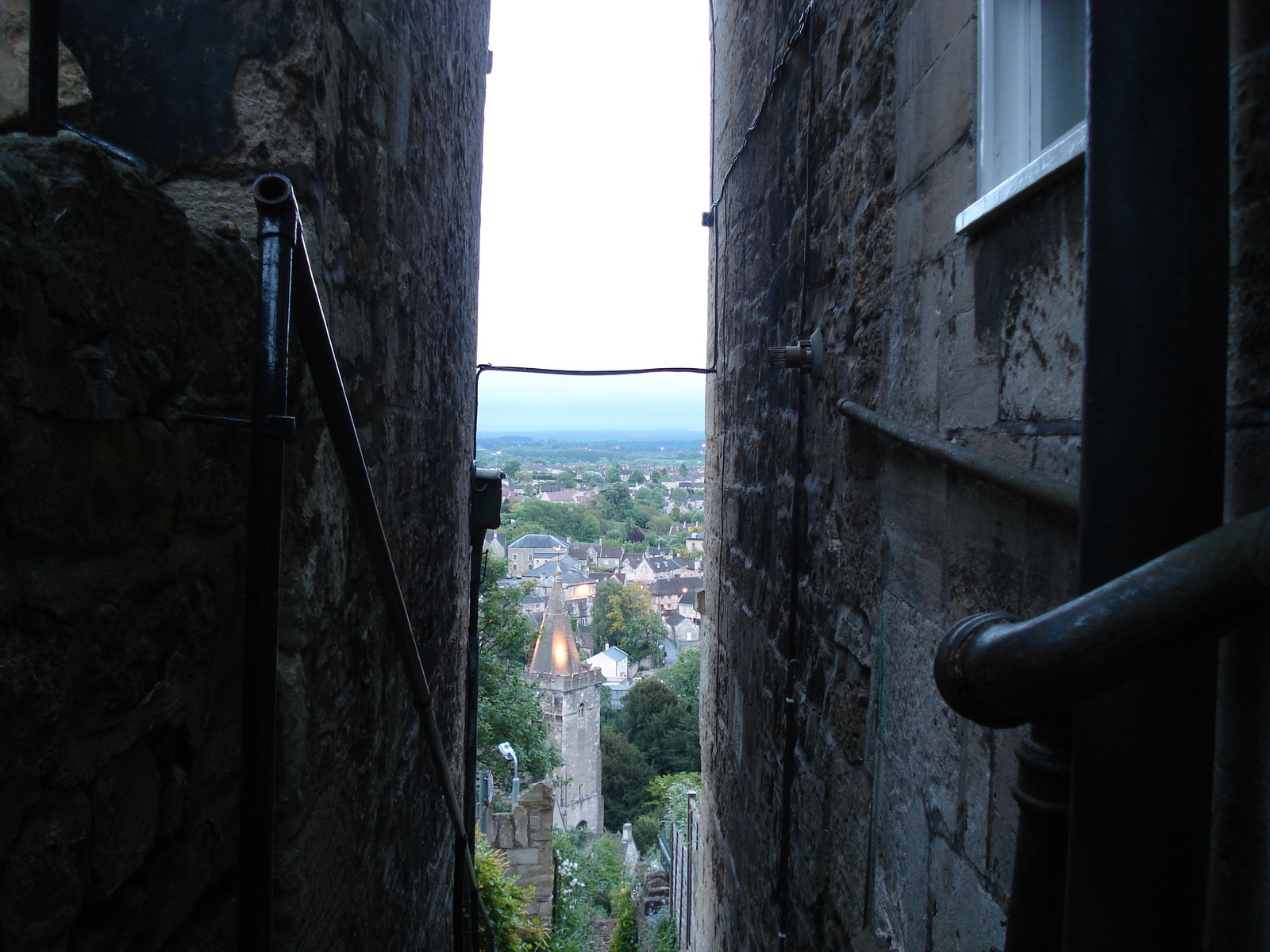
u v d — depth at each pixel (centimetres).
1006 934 105
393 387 211
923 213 182
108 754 92
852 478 231
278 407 108
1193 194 80
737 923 406
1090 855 84
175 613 107
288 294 108
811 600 279
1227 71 81
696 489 17412
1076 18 134
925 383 180
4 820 75
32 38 92
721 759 479
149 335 100
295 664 139
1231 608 65
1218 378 80
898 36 202
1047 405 124
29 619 78
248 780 108
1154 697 79
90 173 88
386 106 195
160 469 103
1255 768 80
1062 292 119
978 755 149
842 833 237
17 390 76
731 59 475
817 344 274
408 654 187
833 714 248
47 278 80
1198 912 80
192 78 142
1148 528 80
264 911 109
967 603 156
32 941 79
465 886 383
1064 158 113
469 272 372
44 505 80
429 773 295
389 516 210
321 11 150
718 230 528
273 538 108
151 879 104
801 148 304
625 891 1891
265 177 108
